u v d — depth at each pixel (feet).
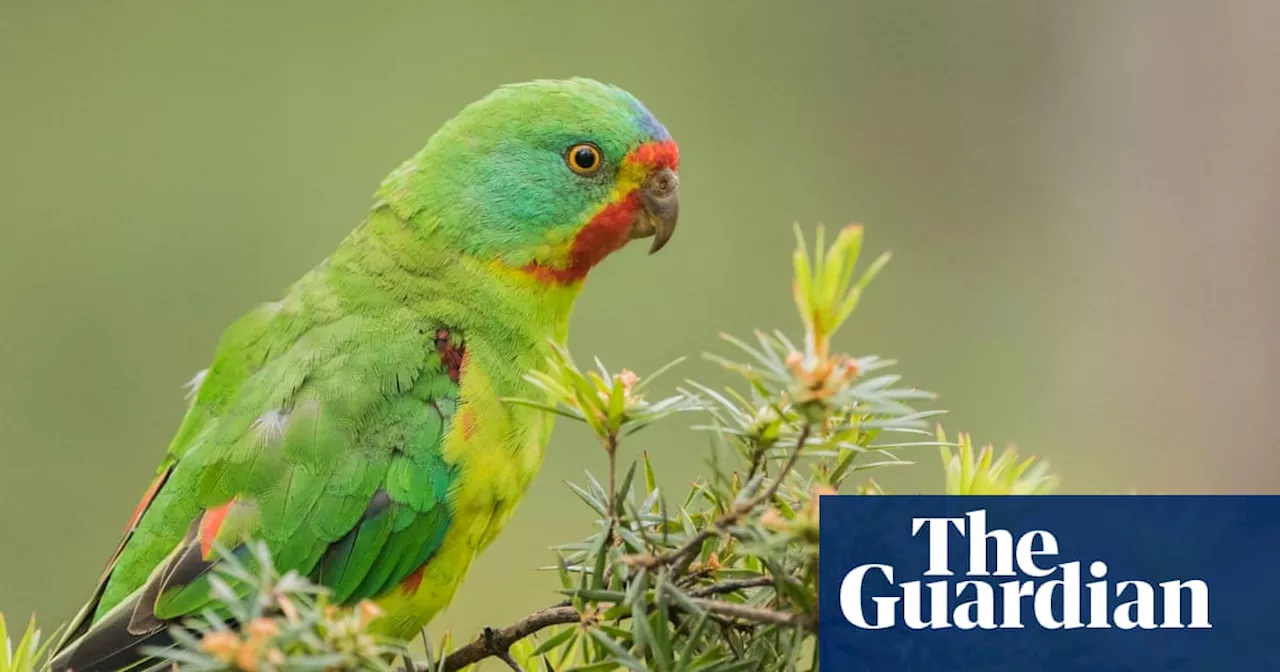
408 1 31.19
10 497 27.20
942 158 33.04
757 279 31.07
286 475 14.51
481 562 26.66
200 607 13.96
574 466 27.17
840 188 32.37
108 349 28.71
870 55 32.96
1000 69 32.91
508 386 15.52
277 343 15.65
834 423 9.75
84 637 13.80
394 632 15.26
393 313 15.56
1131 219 32.91
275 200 30.19
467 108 16.52
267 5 30.48
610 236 16.56
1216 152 32.78
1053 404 31.96
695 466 27.66
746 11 32.76
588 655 11.39
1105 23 33.37
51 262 29.12
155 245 29.40
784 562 9.59
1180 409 31.76
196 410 15.67
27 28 29.96
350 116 30.81
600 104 16.42
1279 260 32.14
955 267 32.65
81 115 29.89
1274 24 32.63
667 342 29.78
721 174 31.96
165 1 30.42
